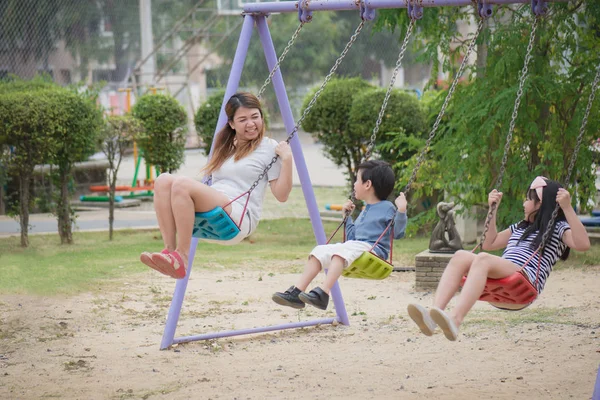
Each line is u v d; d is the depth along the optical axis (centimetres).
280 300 569
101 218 1689
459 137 1108
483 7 630
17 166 1273
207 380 581
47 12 2583
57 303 862
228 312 836
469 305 482
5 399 539
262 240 1405
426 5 657
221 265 1131
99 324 776
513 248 544
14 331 738
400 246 1298
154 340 714
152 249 1260
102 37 2830
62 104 1253
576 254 1123
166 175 557
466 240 1291
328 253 575
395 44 4281
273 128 3719
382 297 903
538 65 1034
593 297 852
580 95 1052
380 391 545
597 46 1057
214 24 3019
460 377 576
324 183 2298
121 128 1384
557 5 1034
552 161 1080
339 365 620
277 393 545
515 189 1062
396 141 1366
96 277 1017
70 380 584
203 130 1521
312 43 4244
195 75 3703
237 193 588
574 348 646
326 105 1415
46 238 1400
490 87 1062
